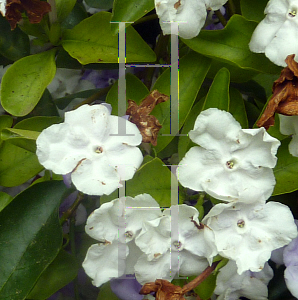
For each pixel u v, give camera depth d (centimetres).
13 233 19
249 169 17
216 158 17
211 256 16
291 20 18
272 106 16
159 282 16
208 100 19
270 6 19
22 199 19
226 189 17
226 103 19
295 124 18
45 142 16
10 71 20
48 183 20
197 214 16
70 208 20
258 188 17
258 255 17
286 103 17
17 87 20
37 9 18
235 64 19
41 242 19
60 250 20
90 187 16
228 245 17
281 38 18
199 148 17
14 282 18
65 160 17
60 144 17
